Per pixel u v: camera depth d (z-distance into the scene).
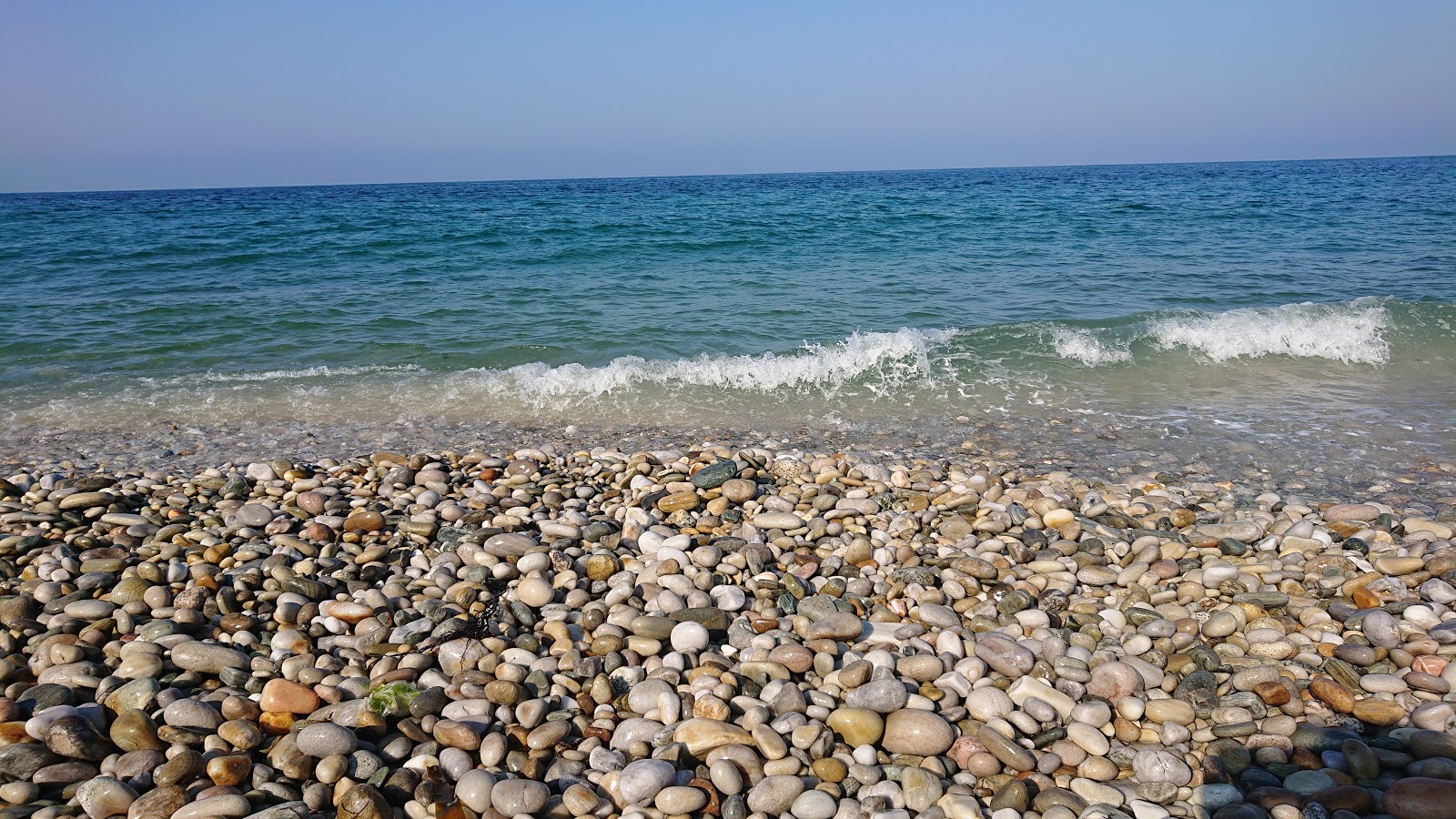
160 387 2.50
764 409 2.33
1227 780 0.94
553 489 1.68
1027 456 1.96
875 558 1.40
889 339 2.75
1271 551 1.43
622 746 0.98
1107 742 0.99
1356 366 2.62
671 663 1.11
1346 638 1.17
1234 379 2.53
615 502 1.65
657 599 1.24
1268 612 1.24
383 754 0.96
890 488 1.72
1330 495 1.72
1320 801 0.88
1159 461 1.92
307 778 0.92
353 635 1.17
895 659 1.12
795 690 1.04
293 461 1.86
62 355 2.83
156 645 1.09
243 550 1.37
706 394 2.44
